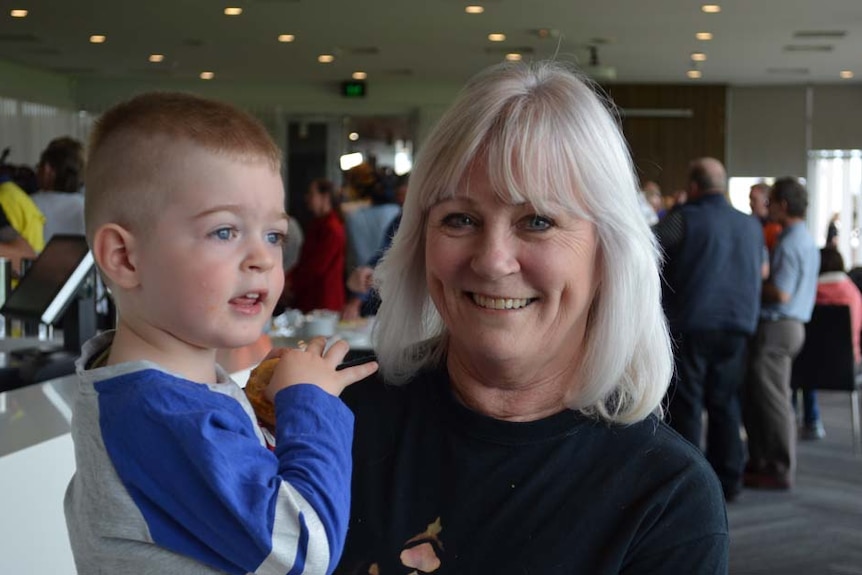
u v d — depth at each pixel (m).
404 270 1.38
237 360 2.83
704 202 4.90
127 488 1.03
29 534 1.81
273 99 17.36
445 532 1.25
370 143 17.38
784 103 16.95
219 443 1.01
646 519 1.19
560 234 1.20
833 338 6.29
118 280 1.07
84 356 1.14
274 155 1.12
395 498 1.28
